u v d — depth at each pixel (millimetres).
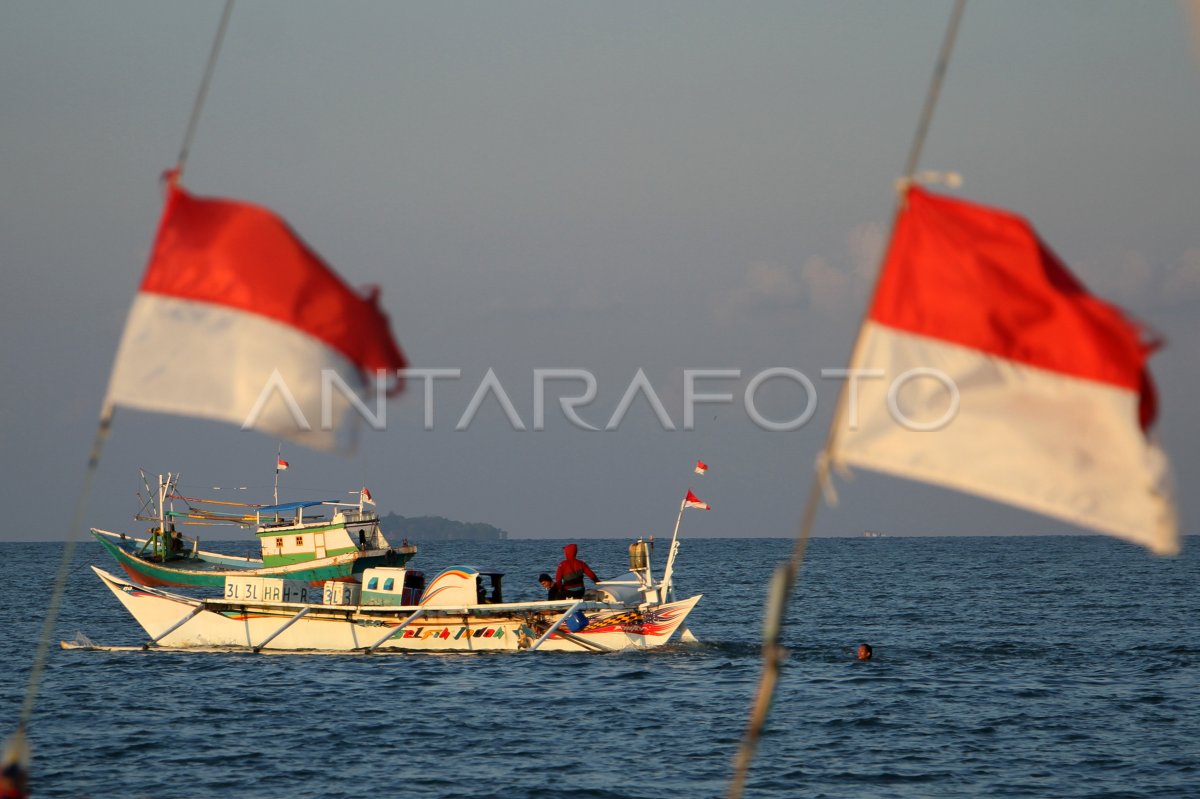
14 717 98562
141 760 84312
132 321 36125
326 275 36469
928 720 99250
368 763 83688
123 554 197250
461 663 126500
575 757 85438
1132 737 92812
